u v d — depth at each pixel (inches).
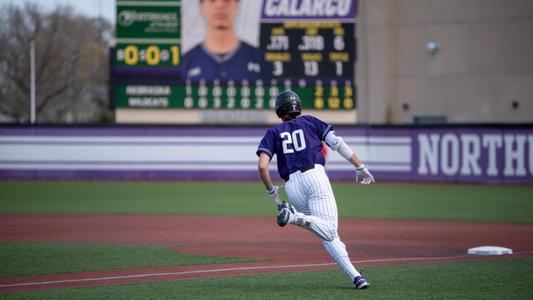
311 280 911.0
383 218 1707.7
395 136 2817.4
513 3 3444.9
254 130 2859.3
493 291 828.0
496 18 3481.8
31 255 1140.5
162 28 2755.9
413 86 3663.9
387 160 2832.2
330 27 2736.2
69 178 2933.1
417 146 2797.7
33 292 837.8
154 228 1524.4
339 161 2881.4
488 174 2691.9
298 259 1098.7
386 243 1290.6
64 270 1000.2
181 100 2792.8
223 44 2753.4
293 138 827.4
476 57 3531.0
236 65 2758.4
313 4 2733.8
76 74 5093.5
